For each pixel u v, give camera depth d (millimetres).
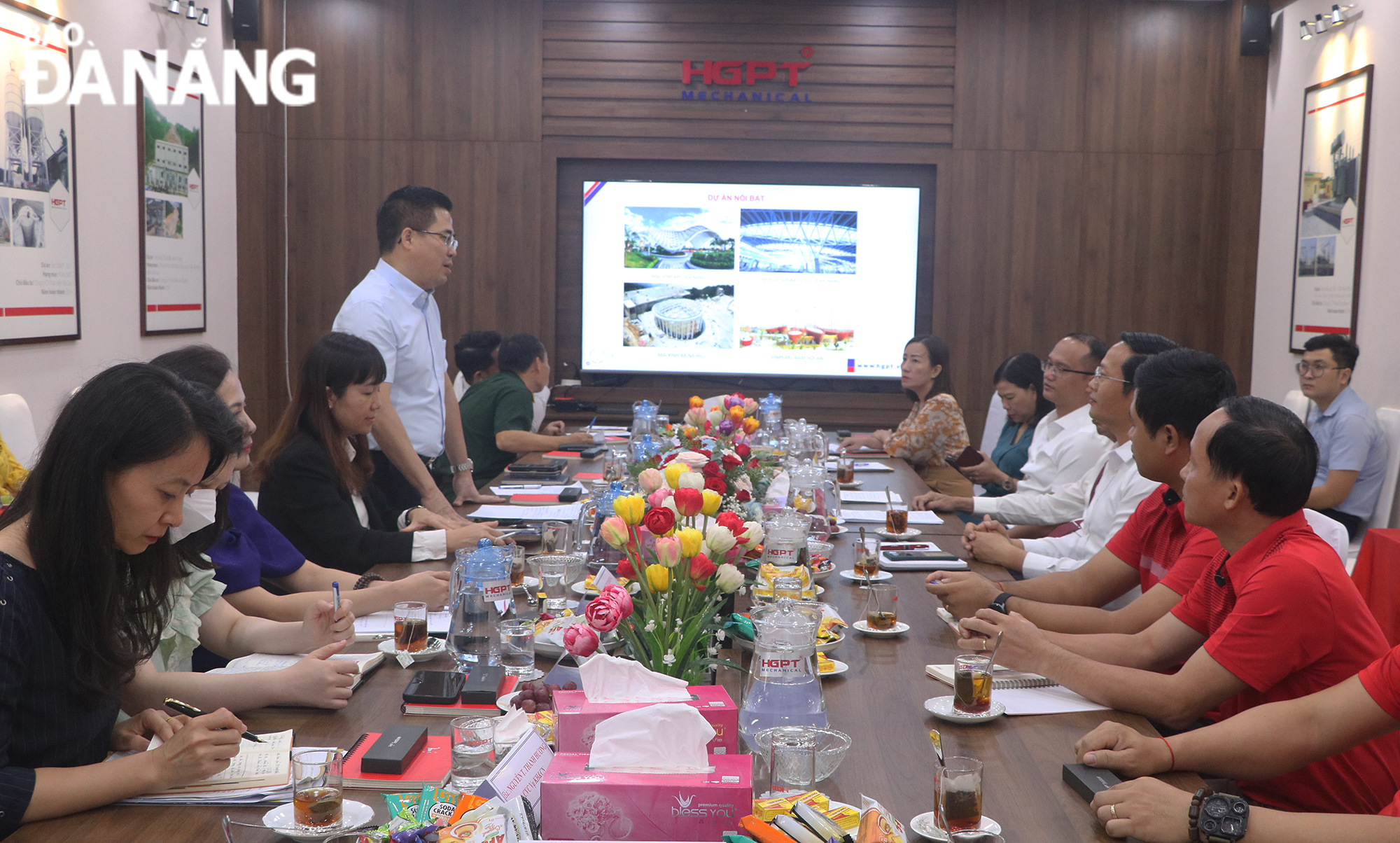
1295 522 1816
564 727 1295
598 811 1179
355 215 6793
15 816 1302
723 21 6727
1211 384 2248
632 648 1565
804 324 6906
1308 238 5992
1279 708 1581
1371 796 1734
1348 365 4812
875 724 1674
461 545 2732
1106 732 1543
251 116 6512
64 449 1372
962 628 1936
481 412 5102
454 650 1920
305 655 1937
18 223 4398
